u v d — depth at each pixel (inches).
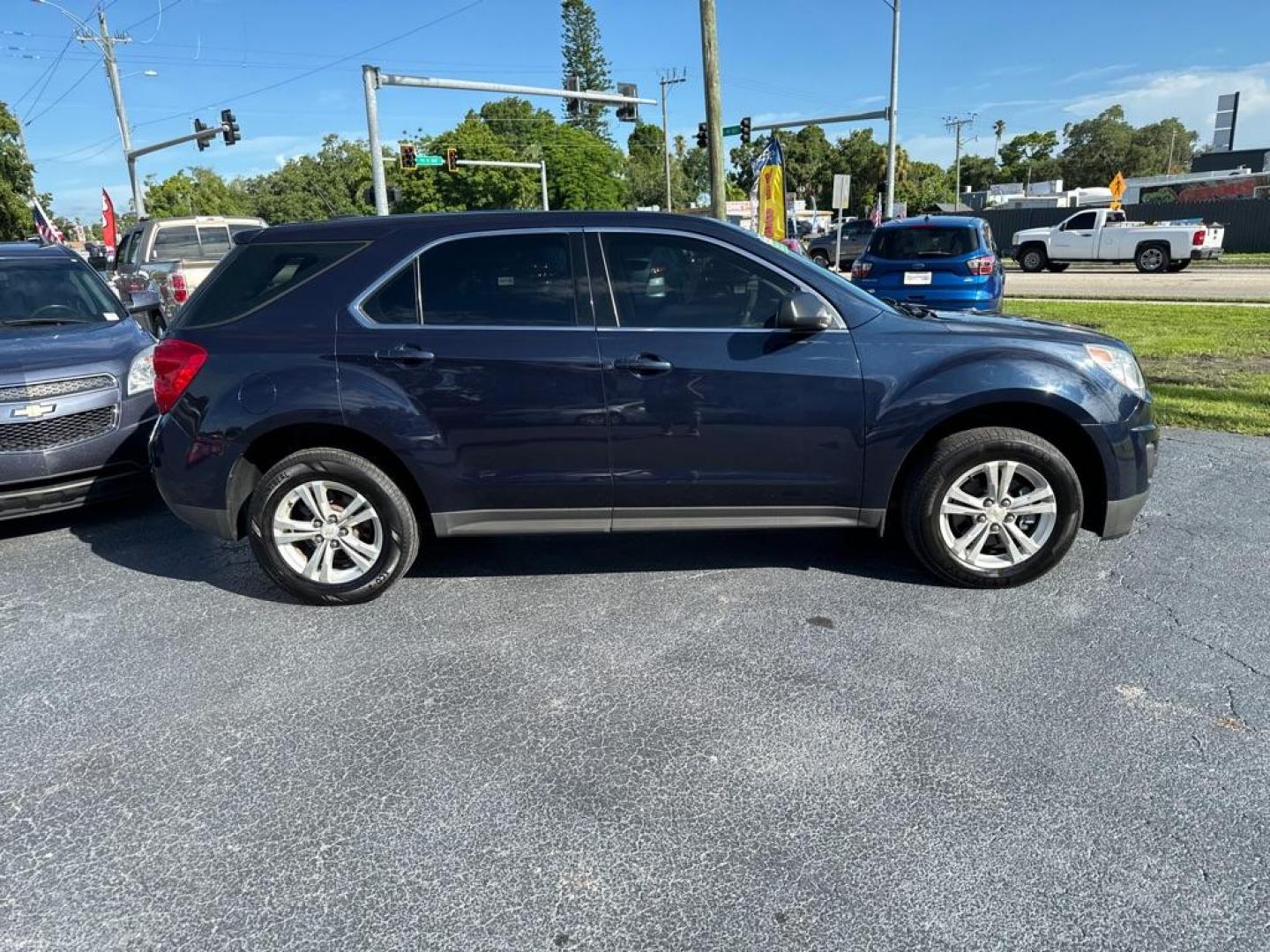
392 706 125.8
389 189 1114.1
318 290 154.1
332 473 153.9
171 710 126.5
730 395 148.5
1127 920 83.7
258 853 96.5
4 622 157.6
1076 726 115.5
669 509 155.3
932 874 90.4
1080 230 1016.9
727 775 108.0
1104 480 152.0
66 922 87.2
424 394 150.0
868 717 119.3
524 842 97.3
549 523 156.9
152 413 212.2
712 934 83.7
